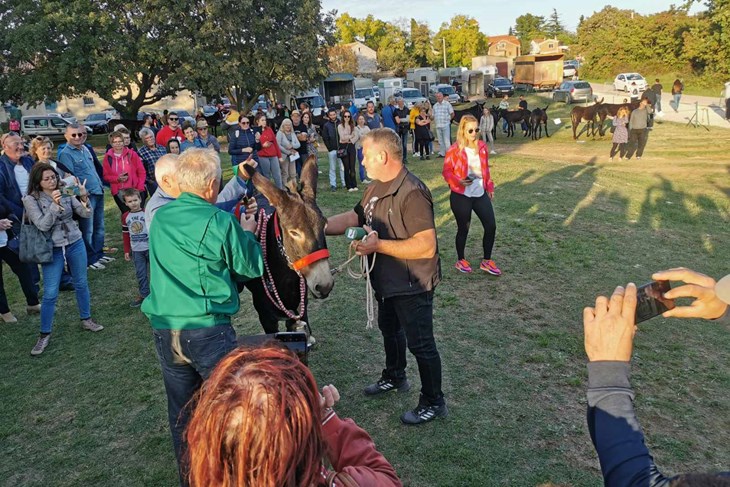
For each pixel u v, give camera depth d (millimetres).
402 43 97625
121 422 4562
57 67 29109
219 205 3867
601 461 1234
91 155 8539
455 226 9344
